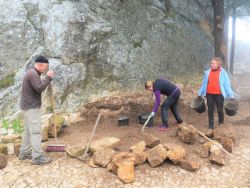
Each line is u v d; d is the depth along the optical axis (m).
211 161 3.50
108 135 4.25
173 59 6.50
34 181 3.19
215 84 4.33
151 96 5.56
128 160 3.30
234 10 9.50
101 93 5.30
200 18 7.85
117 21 5.96
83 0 5.73
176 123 4.71
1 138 4.12
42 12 5.48
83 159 3.55
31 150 3.59
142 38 6.19
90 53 5.38
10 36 5.26
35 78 3.34
